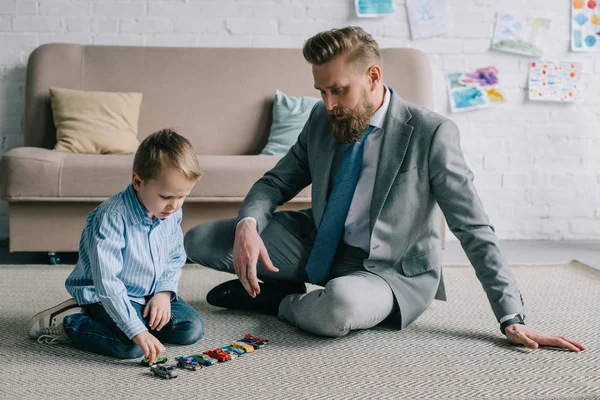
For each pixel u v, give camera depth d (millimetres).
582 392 1416
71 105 3123
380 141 1813
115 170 2740
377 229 1788
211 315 2000
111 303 1541
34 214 2773
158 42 3486
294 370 1543
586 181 3643
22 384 1445
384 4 3531
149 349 1530
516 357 1634
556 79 3590
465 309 2094
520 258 3092
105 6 3445
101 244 1549
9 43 3416
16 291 2277
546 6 3578
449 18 3557
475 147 3611
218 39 3510
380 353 1664
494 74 3580
